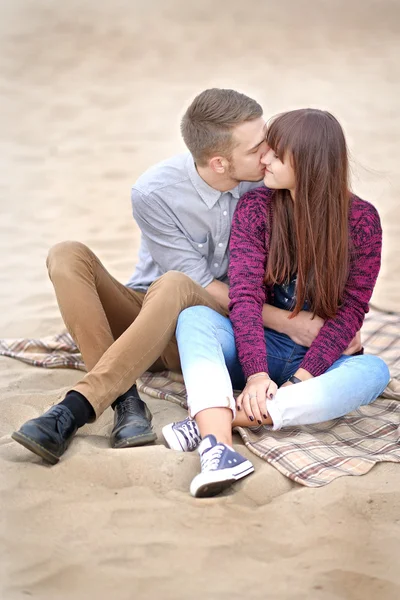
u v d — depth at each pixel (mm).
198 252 3330
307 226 2871
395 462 2662
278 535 2297
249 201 3084
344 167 2854
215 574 2137
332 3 14688
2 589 2068
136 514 2371
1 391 3250
